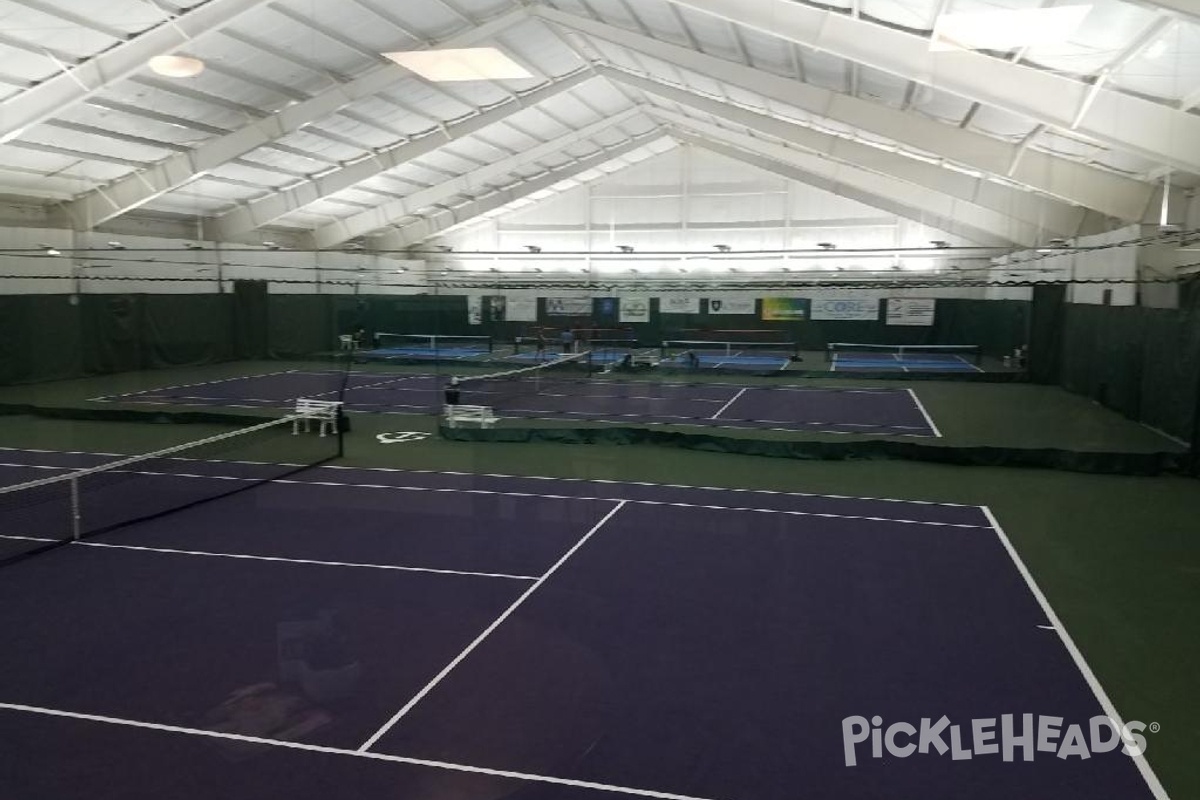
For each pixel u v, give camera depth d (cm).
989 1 992
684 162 3531
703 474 1132
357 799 401
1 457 1241
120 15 1397
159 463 1191
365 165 2516
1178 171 1477
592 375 2400
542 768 429
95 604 657
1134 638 597
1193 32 927
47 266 2142
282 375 2316
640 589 689
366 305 3047
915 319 3092
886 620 626
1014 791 414
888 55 1195
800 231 3431
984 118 1552
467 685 518
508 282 3678
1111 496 1020
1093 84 1171
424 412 1678
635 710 489
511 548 799
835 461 1229
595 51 2220
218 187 2420
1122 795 411
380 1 1611
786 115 2133
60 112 1568
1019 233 2594
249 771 425
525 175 3262
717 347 3209
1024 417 1659
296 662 551
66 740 456
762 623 619
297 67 1819
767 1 1223
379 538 832
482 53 920
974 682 527
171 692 511
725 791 411
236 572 730
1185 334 1339
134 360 2328
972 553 792
